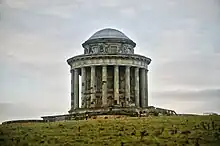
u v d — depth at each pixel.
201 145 68.12
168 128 80.25
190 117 94.12
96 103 136.38
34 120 118.25
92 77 137.12
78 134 78.69
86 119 106.50
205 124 82.88
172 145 68.31
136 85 139.75
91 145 69.81
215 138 72.31
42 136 78.69
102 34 144.38
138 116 110.94
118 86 136.38
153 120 90.25
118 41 142.25
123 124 86.31
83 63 139.25
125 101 136.50
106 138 74.19
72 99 142.25
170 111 124.00
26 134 81.56
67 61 144.88
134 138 73.19
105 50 141.62
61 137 76.75
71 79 144.12
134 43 146.88
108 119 97.81
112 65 137.25
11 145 73.56
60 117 121.12
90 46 144.12
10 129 87.88
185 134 75.44
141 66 141.75
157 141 70.44
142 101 141.88
